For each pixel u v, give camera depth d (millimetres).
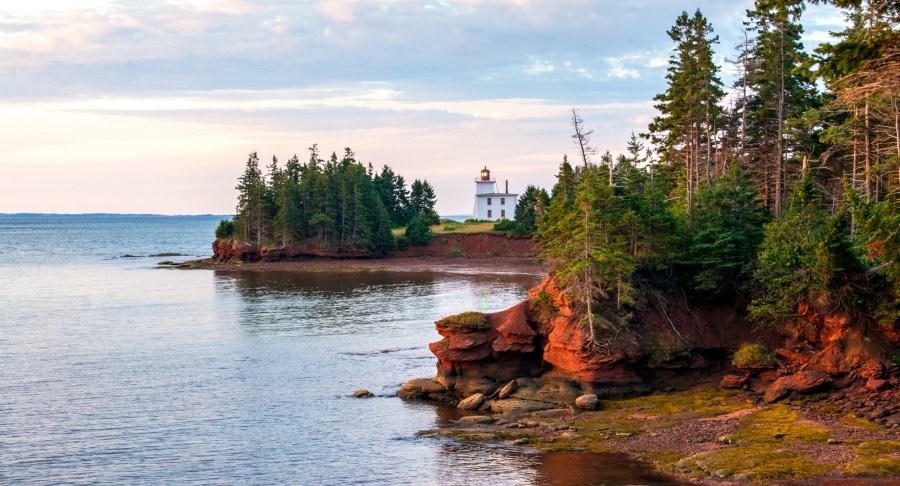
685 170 80000
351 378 51562
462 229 169375
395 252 161625
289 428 39594
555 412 40781
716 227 48906
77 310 86875
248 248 155000
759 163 72188
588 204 45312
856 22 36625
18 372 52844
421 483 30500
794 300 44250
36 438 37625
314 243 157625
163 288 112062
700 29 73125
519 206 177375
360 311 85000
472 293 101375
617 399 43500
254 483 31141
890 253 37688
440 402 45625
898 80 32031
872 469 27688
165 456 34875
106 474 32406
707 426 36188
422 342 65000
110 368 54375
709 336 47688
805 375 40250
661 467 31016
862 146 57656
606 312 46438
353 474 31969
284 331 71062
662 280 49938
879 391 38500
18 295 103000
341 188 161500
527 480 30188
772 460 29859
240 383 49938
